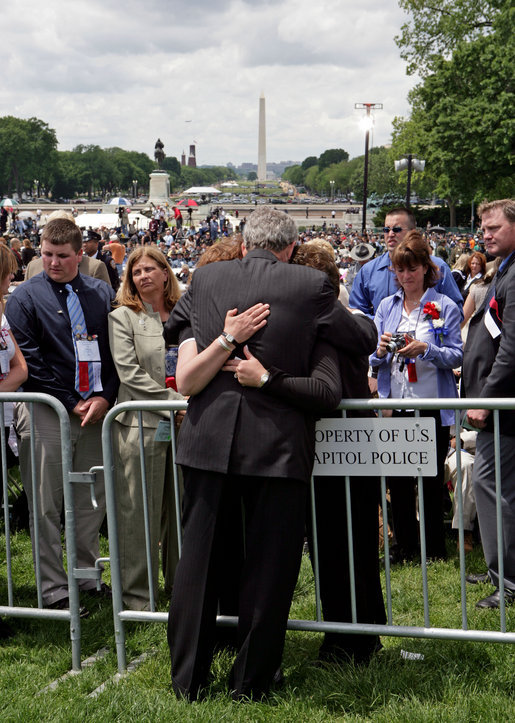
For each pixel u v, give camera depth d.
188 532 3.54
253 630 3.46
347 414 3.70
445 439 5.35
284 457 3.39
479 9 40.50
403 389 5.37
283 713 3.39
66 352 4.75
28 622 4.54
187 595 3.52
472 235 50.81
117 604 3.91
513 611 4.35
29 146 139.75
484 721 3.26
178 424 4.62
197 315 3.57
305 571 5.25
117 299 4.93
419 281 5.40
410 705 3.39
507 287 4.32
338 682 3.62
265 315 3.42
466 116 38.97
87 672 3.87
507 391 4.30
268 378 3.37
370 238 48.03
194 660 3.53
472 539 5.78
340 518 3.79
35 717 3.39
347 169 168.88
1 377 4.55
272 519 3.42
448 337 5.36
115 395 4.84
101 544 5.99
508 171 39.84
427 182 69.69
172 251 40.28
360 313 3.81
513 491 4.42
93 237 11.16
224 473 3.42
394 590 4.89
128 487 4.58
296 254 3.77
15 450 6.16
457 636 3.62
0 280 4.49
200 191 107.38
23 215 72.62
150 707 3.41
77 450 4.78
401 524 5.48
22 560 5.75
